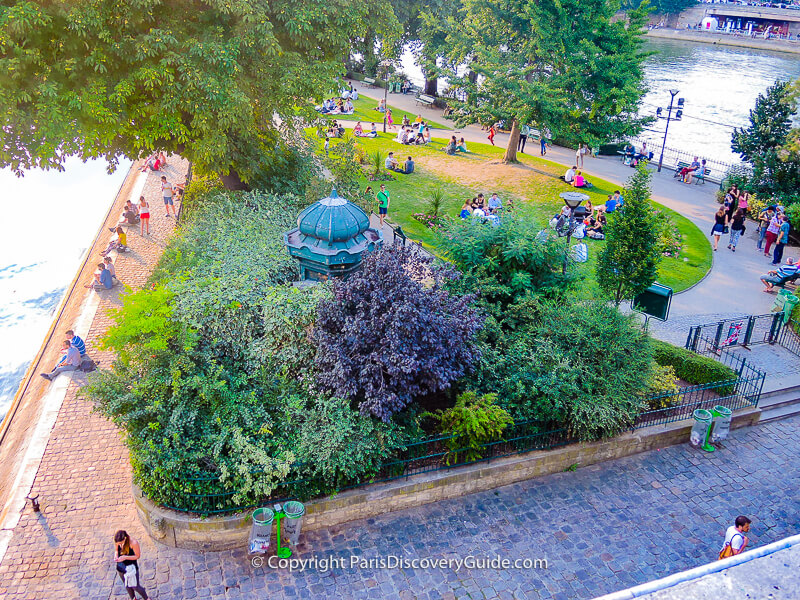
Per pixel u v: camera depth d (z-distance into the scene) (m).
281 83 20.30
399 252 15.52
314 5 20.44
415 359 12.89
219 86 18.22
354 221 16.62
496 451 14.36
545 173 34.59
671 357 17.67
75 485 13.96
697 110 63.78
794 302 19.86
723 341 19.56
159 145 21.75
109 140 18.52
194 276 16.17
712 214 30.66
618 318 15.97
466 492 14.02
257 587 11.67
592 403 14.45
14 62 16.02
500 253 17.95
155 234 26.83
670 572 12.17
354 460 12.79
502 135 42.78
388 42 26.45
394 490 13.27
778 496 14.16
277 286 15.80
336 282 14.54
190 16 19.27
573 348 15.51
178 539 12.37
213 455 12.58
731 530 11.28
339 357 13.09
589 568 12.25
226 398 13.32
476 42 35.28
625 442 15.16
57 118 16.78
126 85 17.66
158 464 12.26
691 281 23.42
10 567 11.90
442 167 35.03
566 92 31.12
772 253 26.27
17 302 27.19
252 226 19.22
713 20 116.19
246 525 12.34
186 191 26.31
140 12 17.75
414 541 12.79
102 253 24.50
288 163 25.20
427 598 11.55
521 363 15.38
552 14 30.59
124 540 10.65
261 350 14.35
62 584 11.59
